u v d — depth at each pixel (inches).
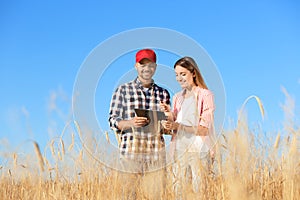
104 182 167.3
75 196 169.0
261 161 151.3
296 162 143.1
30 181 171.6
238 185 129.0
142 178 164.2
